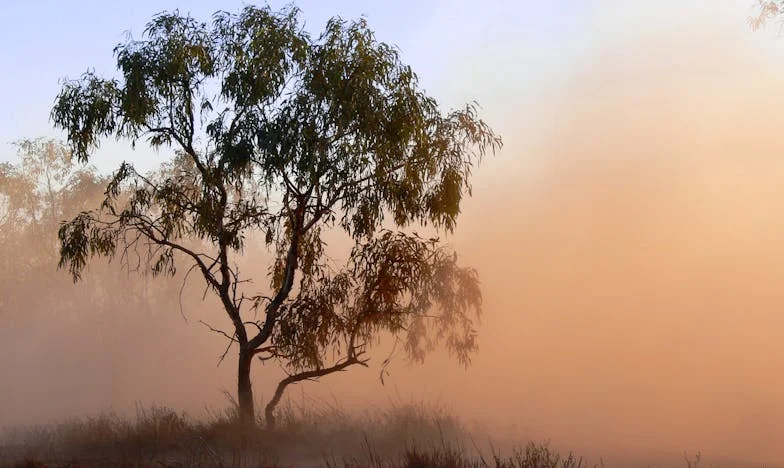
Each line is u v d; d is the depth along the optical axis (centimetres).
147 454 1520
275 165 1745
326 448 1552
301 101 1753
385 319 1812
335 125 1764
